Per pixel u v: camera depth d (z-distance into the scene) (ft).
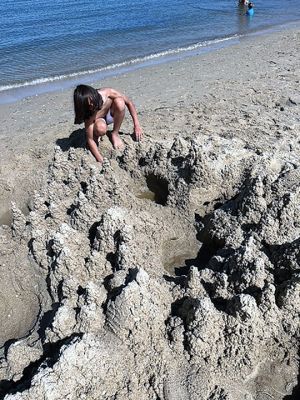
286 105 11.85
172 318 4.63
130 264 5.36
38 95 15.90
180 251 6.25
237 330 4.30
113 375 4.33
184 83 15.19
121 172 7.42
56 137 10.55
